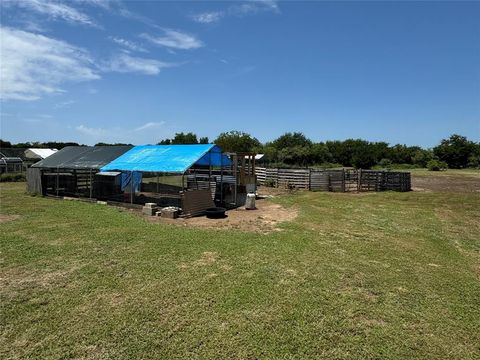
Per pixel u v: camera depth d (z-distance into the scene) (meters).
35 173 19.30
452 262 7.93
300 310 5.31
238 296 5.75
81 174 19.14
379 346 4.41
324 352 4.25
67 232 9.95
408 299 5.83
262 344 4.39
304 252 8.35
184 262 7.42
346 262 7.69
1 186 23.55
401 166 60.50
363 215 13.97
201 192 14.20
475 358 4.22
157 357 4.09
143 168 15.62
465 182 32.25
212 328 4.74
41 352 4.16
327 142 68.19
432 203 17.75
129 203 15.62
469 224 12.48
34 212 13.28
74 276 6.55
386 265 7.58
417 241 9.81
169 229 10.55
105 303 5.45
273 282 6.39
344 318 5.12
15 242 8.82
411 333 4.75
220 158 18.20
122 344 4.34
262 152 50.53
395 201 18.45
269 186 26.38
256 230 10.77
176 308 5.30
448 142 65.62
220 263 7.39
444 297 5.95
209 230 10.59
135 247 8.50
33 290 5.92
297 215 13.68
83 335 4.53
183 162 15.13
